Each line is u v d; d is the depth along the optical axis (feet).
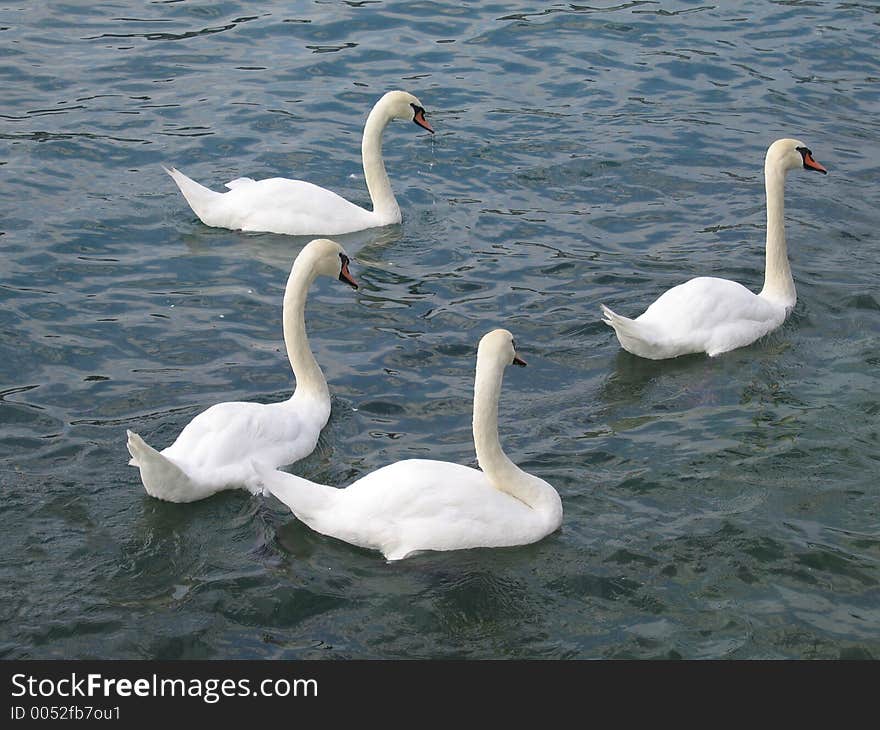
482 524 32.96
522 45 69.41
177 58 66.85
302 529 33.86
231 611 30.78
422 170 57.26
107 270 48.08
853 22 72.64
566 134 60.13
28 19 70.90
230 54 67.51
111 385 40.81
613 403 40.50
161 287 47.19
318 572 32.17
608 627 30.66
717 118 61.87
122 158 56.75
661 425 39.17
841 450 37.55
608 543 33.47
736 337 43.52
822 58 68.18
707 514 34.65
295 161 57.52
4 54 66.28
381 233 52.11
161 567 32.22
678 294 43.86
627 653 29.89
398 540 32.71
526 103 63.21
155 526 33.71
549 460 37.22
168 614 30.60
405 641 30.19
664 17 73.26
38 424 38.34
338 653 29.73
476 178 56.59
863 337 44.24
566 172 57.00
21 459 36.42
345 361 42.65
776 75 66.28
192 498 34.63
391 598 31.40
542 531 33.53
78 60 66.18
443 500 32.94
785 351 43.65
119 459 36.63
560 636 30.42
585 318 45.70
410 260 49.98
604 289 47.75
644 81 65.57
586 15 73.31
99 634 29.86
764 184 56.08
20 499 34.50
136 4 73.67
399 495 32.89
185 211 53.01
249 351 43.27
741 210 54.03
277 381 41.52
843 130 60.80
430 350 43.42
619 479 36.32
